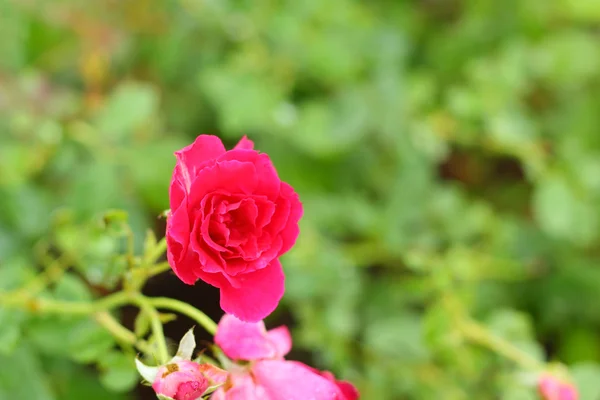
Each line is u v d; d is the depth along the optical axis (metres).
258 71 0.73
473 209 0.75
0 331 0.51
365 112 0.72
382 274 0.76
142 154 0.65
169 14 0.74
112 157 0.64
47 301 0.51
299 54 0.74
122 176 0.64
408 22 0.93
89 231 0.53
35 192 0.62
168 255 0.42
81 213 0.61
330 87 0.78
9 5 0.68
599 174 0.74
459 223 0.73
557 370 0.58
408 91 0.79
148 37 0.77
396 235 0.70
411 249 0.71
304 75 0.78
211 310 0.55
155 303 0.48
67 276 0.53
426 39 0.94
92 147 0.64
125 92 0.64
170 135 0.77
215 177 0.43
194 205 0.43
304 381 0.46
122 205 0.62
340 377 0.64
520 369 0.62
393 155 0.74
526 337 0.65
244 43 0.75
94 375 0.62
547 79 0.85
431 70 0.90
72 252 0.54
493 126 0.75
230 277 0.43
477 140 0.80
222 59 0.78
